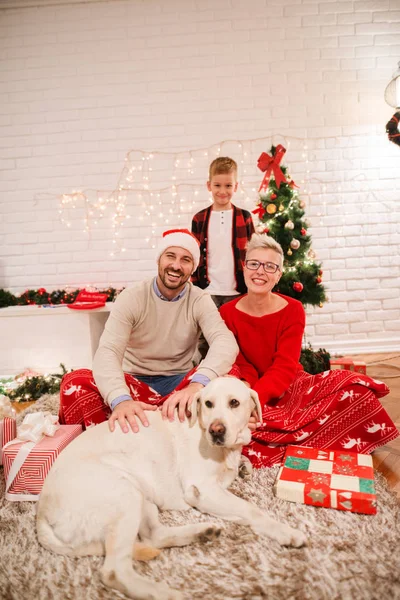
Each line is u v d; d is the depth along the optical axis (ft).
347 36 12.50
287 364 6.30
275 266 6.36
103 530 4.07
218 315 6.47
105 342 5.87
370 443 6.06
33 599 3.79
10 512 5.14
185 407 5.20
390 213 12.81
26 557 4.26
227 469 5.11
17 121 12.92
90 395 5.97
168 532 4.40
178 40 12.62
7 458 5.36
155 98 12.74
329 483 5.08
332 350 12.96
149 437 4.90
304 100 12.62
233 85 12.62
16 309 11.25
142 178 12.92
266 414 5.97
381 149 12.67
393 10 12.44
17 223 13.17
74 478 4.33
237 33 12.53
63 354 11.10
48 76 12.82
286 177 10.63
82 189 13.00
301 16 12.47
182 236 6.14
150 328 6.33
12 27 12.75
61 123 12.89
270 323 6.59
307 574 3.95
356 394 5.92
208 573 4.02
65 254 13.19
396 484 5.58
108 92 12.78
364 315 13.01
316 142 12.68
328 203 12.80
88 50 12.72
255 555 4.20
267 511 4.91
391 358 12.21
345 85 12.58
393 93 10.97
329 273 12.96
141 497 4.31
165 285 6.09
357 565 4.04
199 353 7.49
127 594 3.66
